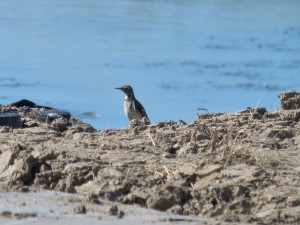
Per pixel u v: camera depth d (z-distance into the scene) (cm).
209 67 4722
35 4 7588
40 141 1179
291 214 924
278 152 1112
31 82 3769
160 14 7275
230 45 5753
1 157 1087
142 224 899
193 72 4525
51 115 1492
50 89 3597
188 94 3722
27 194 991
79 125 1373
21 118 1410
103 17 6925
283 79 4262
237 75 4409
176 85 4016
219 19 7212
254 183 986
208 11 7750
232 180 993
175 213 943
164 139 1188
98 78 4128
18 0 7750
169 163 1070
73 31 6062
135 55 5141
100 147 1152
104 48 5356
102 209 943
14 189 1006
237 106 3425
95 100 3369
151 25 6600
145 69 4581
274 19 7362
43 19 6650
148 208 956
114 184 997
